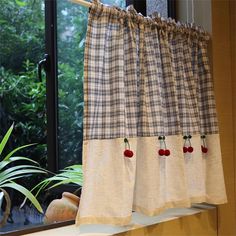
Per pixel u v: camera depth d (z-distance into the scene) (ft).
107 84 3.57
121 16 3.67
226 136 5.07
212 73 4.94
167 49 4.13
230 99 5.17
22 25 5.29
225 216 4.95
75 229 3.71
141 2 5.23
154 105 3.86
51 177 4.59
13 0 5.24
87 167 3.36
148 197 3.59
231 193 5.08
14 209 4.23
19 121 5.07
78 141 5.49
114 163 3.43
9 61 5.10
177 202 3.99
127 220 3.36
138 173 3.69
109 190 3.41
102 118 3.50
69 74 5.60
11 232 3.45
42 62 5.35
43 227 3.65
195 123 4.33
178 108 4.20
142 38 3.85
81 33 5.71
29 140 5.12
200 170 4.31
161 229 4.15
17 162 4.85
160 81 4.10
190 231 4.49
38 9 5.48
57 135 5.42
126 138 3.50
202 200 4.31
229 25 5.24
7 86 5.02
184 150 4.19
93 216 3.37
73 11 5.68
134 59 3.71
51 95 5.40
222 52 5.08
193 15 5.21
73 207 3.92
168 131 4.09
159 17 4.09
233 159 5.16
